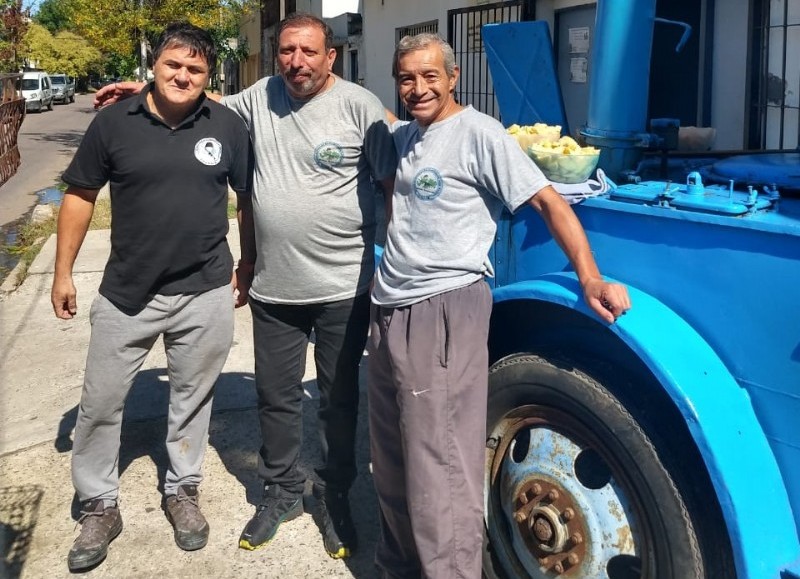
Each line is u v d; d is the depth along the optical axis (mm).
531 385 2490
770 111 3734
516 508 2609
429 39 2365
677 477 2146
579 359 2406
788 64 3762
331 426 3086
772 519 2000
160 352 5289
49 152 19906
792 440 2002
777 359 1999
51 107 40125
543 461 2508
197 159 2863
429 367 2381
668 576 2170
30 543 3229
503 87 3318
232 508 3498
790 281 1944
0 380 4930
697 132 3174
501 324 2832
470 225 2402
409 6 11180
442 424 2375
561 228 2252
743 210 2049
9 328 5875
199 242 2959
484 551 2730
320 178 2838
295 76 2717
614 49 2633
